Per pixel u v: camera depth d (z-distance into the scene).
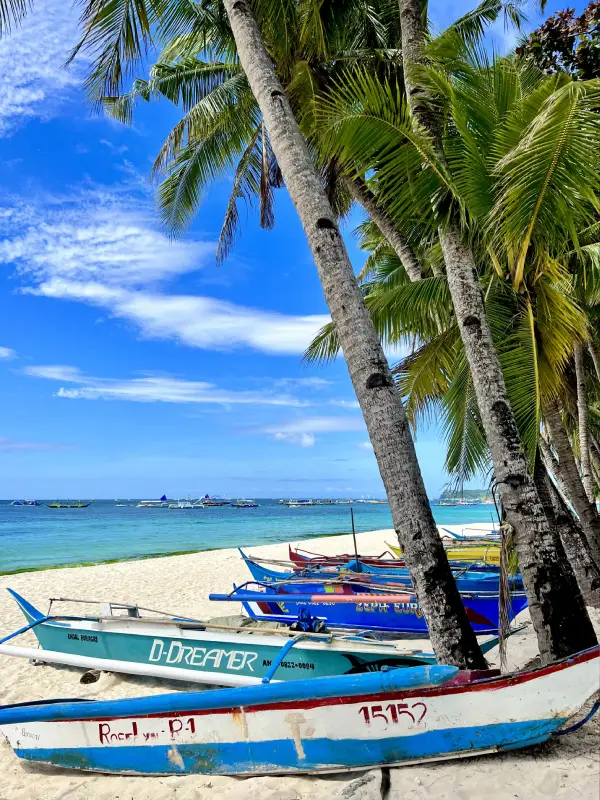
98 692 5.61
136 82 9.38
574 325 4.96
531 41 7.48
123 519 55.72
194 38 8.16
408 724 3.28
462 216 4.52
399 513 3.94
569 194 4.05
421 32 5.52
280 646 5.05
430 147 4.49
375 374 4.09
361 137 4.54
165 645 5.63
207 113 8.48
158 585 12.63
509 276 5.05
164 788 3.50
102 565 17.05
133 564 17.11
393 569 10.12
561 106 3.47
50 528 40.53
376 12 8.62
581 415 9.30
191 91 9.84
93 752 3.86
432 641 3.81
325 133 4.68
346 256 4.38
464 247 4.72
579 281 6.92
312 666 4.92
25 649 6.00
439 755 3.25
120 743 3.81
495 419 4.25
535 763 3.21
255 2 6.27
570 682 3.07
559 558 3.96
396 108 4.44
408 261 8.19
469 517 50.44
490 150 4.80
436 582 3.80
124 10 5.72
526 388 5.16
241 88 8.86
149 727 3.74
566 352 5.13
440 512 65.50
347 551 21.06
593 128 3.59
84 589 12.18
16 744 4.12
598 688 3.01
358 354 4.14
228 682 4.89
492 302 6.07
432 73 4.51
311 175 4.54
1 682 6.00
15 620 9.29
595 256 6.45
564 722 3.07
